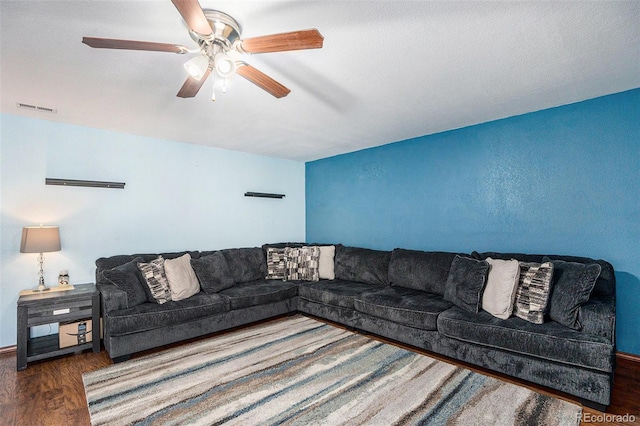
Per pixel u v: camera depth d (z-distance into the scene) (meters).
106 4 1.49
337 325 3.62
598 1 1.49
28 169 3.11
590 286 2.10
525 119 3.10
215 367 2.54
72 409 2.01
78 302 2.83
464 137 3.53
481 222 3.39
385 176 4.30
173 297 3.09
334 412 1.94
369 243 4.52
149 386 2.26
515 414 1.89
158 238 3.91
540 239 3.00
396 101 2.77
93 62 2.06
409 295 3.21
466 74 2.27
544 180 2.98
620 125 2.60
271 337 3.20
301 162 5.57
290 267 4.26
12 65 2.10
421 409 1.96
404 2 1.50
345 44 1.86
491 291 2.54
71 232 3.32
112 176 3.58
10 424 1.86
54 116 3.10
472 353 2.44
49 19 1.61
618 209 2.61
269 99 2.70
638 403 1.98
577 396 1.98
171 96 2.62
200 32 1.44
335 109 2.96
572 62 2.10
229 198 4.60
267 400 2.07
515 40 1.83
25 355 2.56
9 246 3.00
